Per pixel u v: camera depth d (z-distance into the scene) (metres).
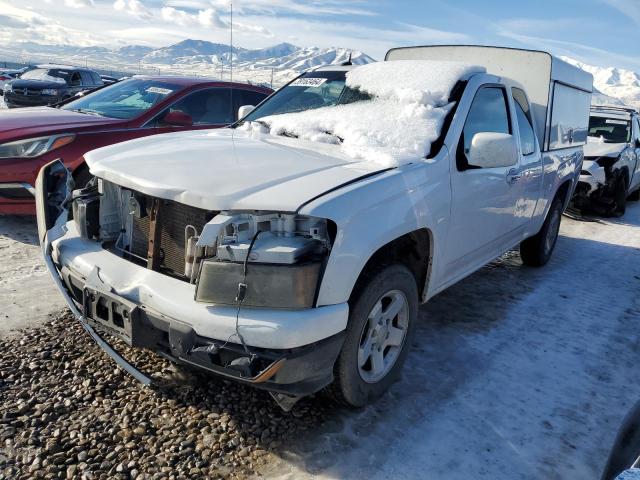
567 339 4.00
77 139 5.24
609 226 8.46
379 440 2.65
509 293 4.89
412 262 3.23
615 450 1.87
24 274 4.25
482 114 3.69
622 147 9.07
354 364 2.63
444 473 2.47
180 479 2.28
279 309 2.26
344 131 3.38
